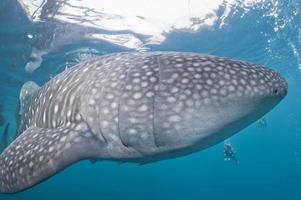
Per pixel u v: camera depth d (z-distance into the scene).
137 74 3.09
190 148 2.98
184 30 14.05
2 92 20.30
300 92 35.91
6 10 10.99
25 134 3.71
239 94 2.82
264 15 14.07
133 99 2.95
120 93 3.04
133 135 2.92
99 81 3.26
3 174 3.18
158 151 2.99
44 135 3.36
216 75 2.93
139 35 13.93
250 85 2.86
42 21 11.91
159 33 14.02
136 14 12.23
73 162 3.01
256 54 20.02
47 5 10.95
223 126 2.82
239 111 2.81
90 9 11.50
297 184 83.75
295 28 16.20
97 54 15.30
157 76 3.02
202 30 14.39
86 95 3.25
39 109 4.09
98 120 3.09
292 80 30.16
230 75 2.93
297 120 63.47
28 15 11.46
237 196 81.00
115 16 12.18
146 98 2.92
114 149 3.11
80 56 15.37
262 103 2.87
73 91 3.47
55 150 3.04
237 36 16.02
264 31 16.12
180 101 2.84
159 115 2.85
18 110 5.66
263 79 2.93
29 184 2.96
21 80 18.14
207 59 3.13
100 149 3.14
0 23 11.78
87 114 3.17
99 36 13.65
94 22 12.46
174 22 13.26
